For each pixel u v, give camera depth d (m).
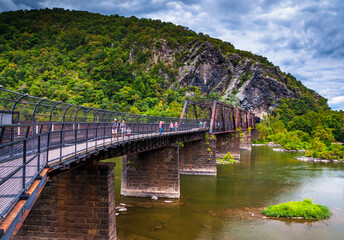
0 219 7.14
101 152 22.33
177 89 188.50
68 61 180.25
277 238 25.42
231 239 25.08
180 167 54.25
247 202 35.84
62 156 13.85
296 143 108.69
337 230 27.36
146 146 30.72
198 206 33.88
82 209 21.23
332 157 73.31
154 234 25.69
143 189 37.34
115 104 133.38
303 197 38.41
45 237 21.48
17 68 153.75
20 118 15.88
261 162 69.44
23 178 8.95
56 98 125.94
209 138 53.94
